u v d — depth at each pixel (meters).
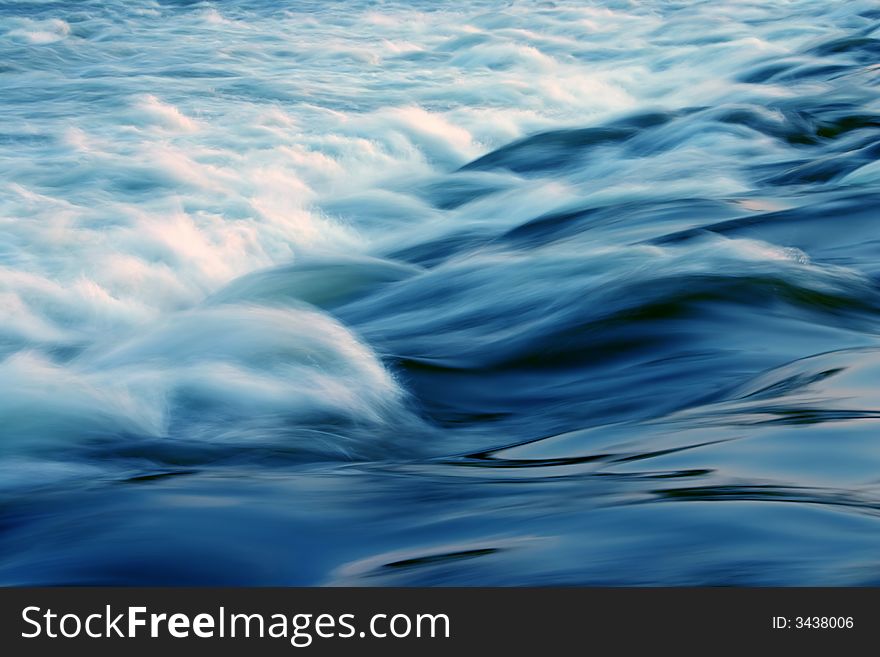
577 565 3.30
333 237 16.03
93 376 7.07
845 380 5.50
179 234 14.76
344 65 32.84
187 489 4.62
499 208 16.80
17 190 17.33
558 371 7.68
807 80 26.61
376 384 7.26
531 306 9.47
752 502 3.64
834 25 36.69
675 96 28.20
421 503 4.25
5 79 28.77
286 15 44.56
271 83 28.70
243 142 21.36
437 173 20.80
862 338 7.77
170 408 6.75
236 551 3.89
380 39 38.50
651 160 18.00
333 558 3.83
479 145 22.73
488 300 10.13
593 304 8.58
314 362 7.38
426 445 6.47
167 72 30.38
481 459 5.30
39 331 11.84
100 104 25.30
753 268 8.87
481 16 43.22
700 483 4.02
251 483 4.68
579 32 39.97
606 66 33.16
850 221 10.98
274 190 18.03
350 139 21.64
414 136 22.25
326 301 11.59
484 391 7.45
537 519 3.79
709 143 18.38
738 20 39.81
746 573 3.07
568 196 16.59
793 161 17.22
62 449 6.05
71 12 43.78
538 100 27.73
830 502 3.65
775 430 4.66
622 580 3.14
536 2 47.06
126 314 12.75
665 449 4.70
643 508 3.70
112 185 17.92
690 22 39.44
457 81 30.22
